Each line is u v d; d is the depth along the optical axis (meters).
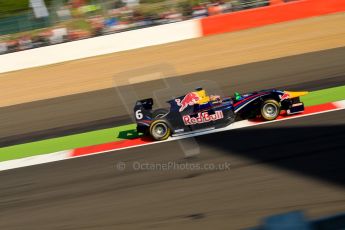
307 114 28.69
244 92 37.31
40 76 55.34
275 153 23.75
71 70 55.53
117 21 67.06
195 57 51.59
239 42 54.09
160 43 59.94
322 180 20.25
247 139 26.05
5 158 31.81
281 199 19.33
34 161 29.89
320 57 43.12
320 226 9.02
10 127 39.88
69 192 23.83
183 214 19.59
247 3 63.62
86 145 31.27
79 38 66.44
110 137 32.00
